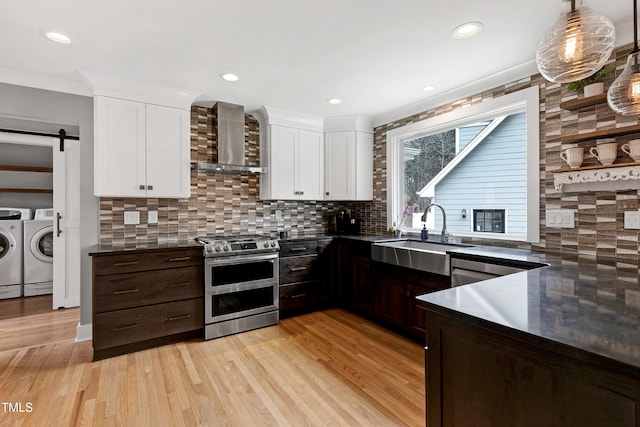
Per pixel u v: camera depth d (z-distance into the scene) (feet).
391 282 9.85
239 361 7.91
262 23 6.29
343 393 6.54
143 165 9.34
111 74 8.59
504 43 7.09
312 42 7.02
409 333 9.23
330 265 12.07
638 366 2.03
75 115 9.13
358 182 12.76
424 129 11.25
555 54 3.64
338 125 12.86
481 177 10.05
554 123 7.73
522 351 2.77
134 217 10.00
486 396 3.05
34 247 13.64
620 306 3.30
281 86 9.55
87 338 9.26
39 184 15.35
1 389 6.66
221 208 11.62
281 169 11.94
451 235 10.44
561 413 2.53
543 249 7.93
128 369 7.52
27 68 8.16
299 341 9.14
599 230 6.94
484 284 4.31
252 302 10.16
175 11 5.87
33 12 5.83
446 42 7.05
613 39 3.48
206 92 10.02
